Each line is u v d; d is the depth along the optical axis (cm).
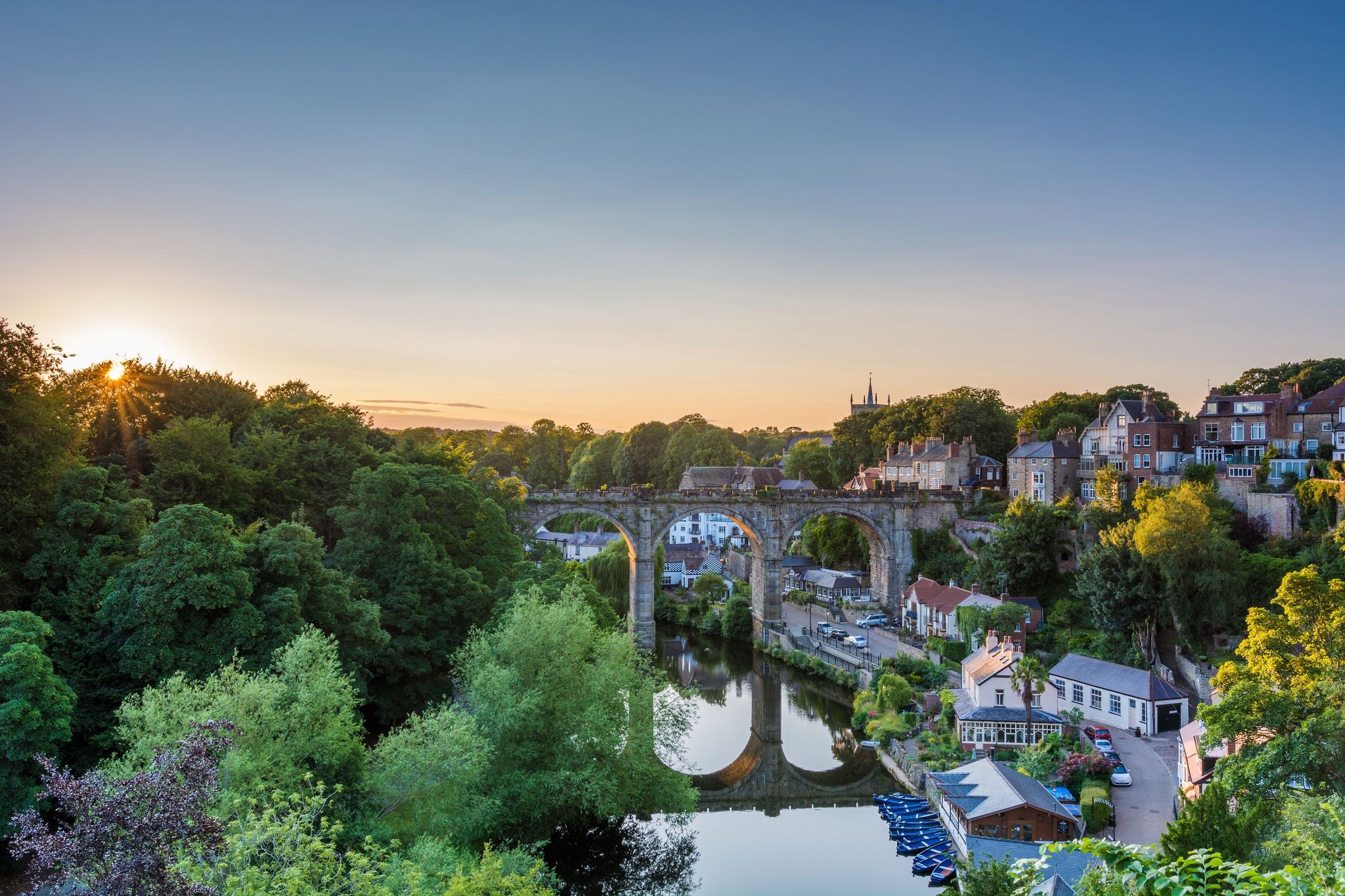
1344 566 7356
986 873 3781
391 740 4603
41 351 5828
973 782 5659
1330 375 12719
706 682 9938
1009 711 6856
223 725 2170
